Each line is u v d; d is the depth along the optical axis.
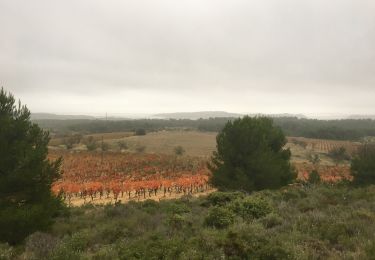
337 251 8.55
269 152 27.98
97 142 136.00
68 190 48.78
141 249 9.43
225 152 27.73
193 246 9.15
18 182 14.62
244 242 8.96
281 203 16.05
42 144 16.05
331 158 111.19
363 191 19.27
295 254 8.18
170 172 76.50
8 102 15.56
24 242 12.85
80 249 10.79
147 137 163.12
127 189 50.97
